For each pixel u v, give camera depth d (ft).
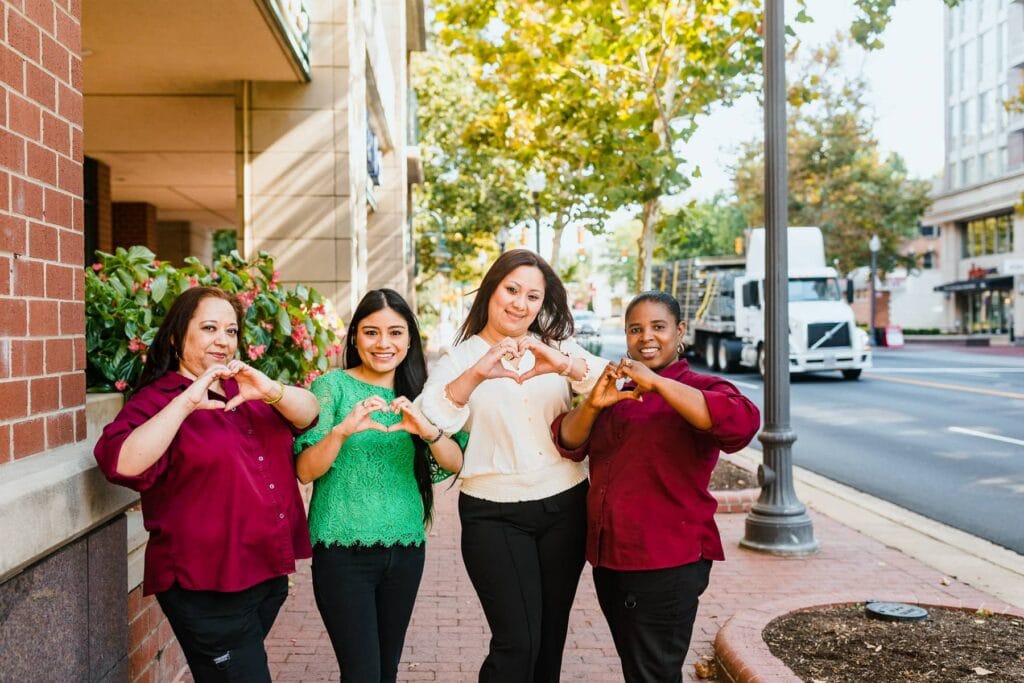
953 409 54.24
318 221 33.19
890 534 25.79
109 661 11.18
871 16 26.02
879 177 154.30
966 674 14.01
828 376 82.94
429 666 15.74
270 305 19.85
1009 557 23.13
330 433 10.64
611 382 10.53
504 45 40.16
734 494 28.94
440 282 140.15
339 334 24.13
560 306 12.10
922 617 16.79
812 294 81.76
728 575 21.54
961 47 171.12
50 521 9.11
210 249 74.33
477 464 11.43
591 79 39.60
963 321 179.11
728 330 92.79
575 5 37.14
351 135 33.47
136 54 29.27
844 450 41.22
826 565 22.36
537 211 62.54
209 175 48.73
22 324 9.19
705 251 204.23
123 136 40.11
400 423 10.84
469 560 11.52
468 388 10.73
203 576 9.74
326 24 33.12
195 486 9.86
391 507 11.19
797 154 148.25
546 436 11.52
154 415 9.79
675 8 36.96
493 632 11.42
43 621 9.36
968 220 176.76
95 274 16.11
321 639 17.06
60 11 10.09
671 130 37.58
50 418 9.84
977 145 169.07
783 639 15.80
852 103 147.74
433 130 98.32
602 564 11.10
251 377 9.86
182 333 10.43
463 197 99.45
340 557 11.08
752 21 35.76
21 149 9.15
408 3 68.03
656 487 10.95
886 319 173.27
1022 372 81.30
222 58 29.76
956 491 31.94
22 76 9.18
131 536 12.53
